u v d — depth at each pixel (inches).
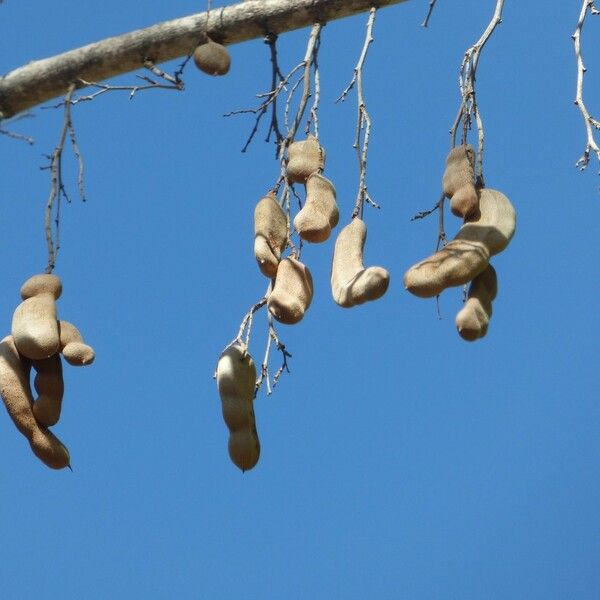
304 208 359.9
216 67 390.6
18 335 363.9
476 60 363.6
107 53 403.5
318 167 366.9
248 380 354.9
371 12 380.5
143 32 401.7
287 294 352.5
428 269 341.7
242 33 398.0
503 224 350.0
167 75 390.3
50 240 378.9
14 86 408.2
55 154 377.1
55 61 406.9
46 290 375.2
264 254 358.0
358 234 357.4
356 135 365.7
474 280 348.2
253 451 354.3
